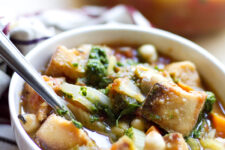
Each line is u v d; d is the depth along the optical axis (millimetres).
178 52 293
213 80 279
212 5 362
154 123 242
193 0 358
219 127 255
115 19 340
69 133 232
